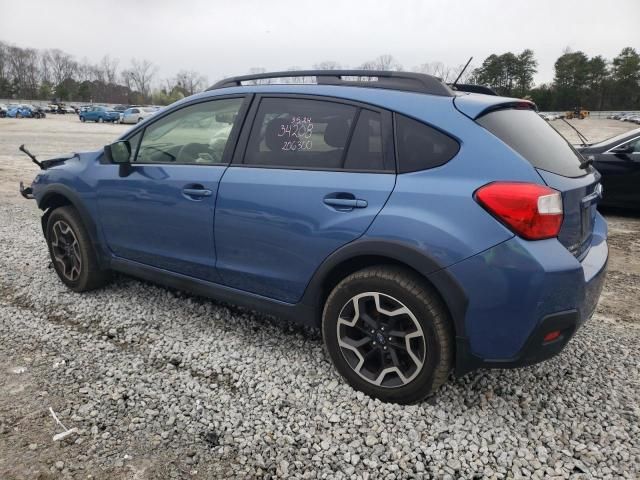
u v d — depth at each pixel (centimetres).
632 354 337
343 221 269
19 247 555
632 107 9681
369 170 271
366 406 272
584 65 9688
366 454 239
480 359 250
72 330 358
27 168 1277
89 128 3506
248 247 311
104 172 385
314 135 294
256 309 325
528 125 282
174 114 361
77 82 11450
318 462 233
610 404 278
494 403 276
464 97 271
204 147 339
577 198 255
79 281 414
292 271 295
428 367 258
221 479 225
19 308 395
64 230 417
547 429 256
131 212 368
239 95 331
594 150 784
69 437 248
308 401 277
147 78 11606
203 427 256
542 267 229
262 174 303
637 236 667
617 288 474
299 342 343
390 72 289
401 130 267
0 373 303
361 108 282
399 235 251
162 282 370
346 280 276
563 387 294
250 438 249
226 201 313
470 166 246
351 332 284
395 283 258
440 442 246
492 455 239
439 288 246
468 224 238
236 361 317
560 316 238
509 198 232
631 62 9556
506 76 9862
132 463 233
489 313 240
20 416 263
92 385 290
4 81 10588
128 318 377
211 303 404
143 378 297
